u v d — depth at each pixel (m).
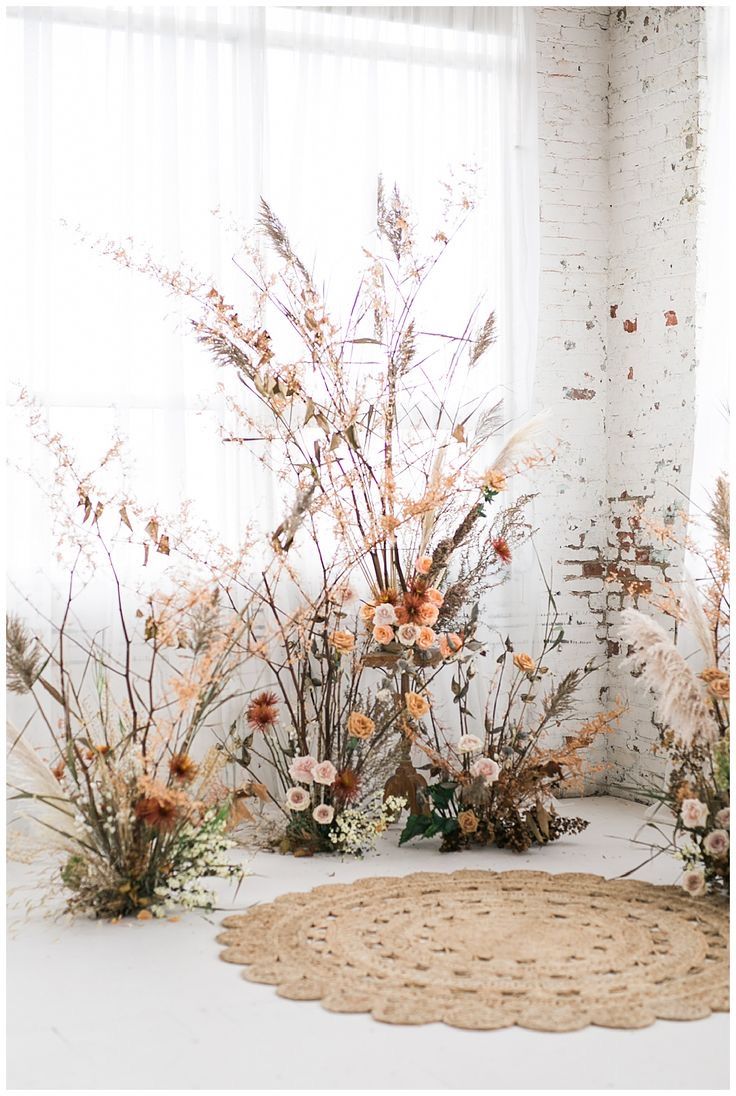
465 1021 2.67
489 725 4.22
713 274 4.32
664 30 4.75
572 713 4.95
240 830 4.29
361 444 4.39
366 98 4.51
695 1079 2.42
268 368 4.11
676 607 3.86
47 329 4.07
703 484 4.32
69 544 4.09
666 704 3.39
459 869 3.87
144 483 4.20
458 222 4.66
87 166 4.15
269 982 2.92
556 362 4.97
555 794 4.86
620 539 5.00
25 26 4.05
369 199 4.50
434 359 4.59
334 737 4.27
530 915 3.37
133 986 2.92
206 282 4.11
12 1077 2.44
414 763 4.50
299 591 4.29
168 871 3.46
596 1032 2.64
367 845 4.18
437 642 4.15
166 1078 2.43
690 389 4.62
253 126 4.34
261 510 4.32
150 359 4.23
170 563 4.19
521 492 4.78
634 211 4.92
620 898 3.52
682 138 4.66
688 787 3.54
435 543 4.50
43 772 3.35
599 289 5.06
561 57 4.96
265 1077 2.43
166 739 3.65
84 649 3.79
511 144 4.76
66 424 4.12
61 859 3.61
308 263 4.42
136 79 4.21
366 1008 2.76
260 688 4.31
